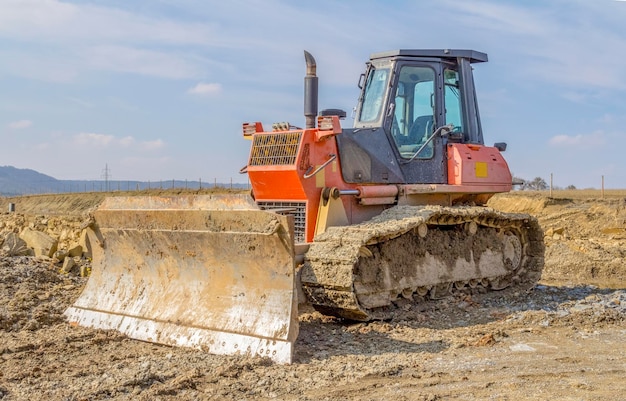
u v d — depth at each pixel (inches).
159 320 306.0
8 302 365.4
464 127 417.1
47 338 305.9
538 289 444.5
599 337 320.8
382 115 385.7
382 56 395.5
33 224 706.2
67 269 454.6
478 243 414.9
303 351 284.7
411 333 320.8
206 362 264.8
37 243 500.7
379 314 348.2
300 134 347.6
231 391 232.8
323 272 317.4
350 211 363.9
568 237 762.2
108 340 302.4
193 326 295.0
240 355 272.1
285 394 231.1
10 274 422.0
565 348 299.3
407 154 391.9
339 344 300.2
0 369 258.1
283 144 353.7
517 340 314.0
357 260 324.5
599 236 892.6
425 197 397.4
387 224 341.7
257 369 258.1
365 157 370.6
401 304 368.2
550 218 1043.9
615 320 354.3
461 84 412.5
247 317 285.3
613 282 566.6
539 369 264.5
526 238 449.4
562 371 261.7
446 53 403.2
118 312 325.1
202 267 308.5
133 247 332.8
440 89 401.1
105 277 346.0
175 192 1889.8
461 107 416.2
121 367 260.1
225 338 282.7
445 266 389.4
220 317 292.2
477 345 301.1
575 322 350.0
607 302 396.5
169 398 225.1
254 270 291.1
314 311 367.6
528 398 227.1
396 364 266.5
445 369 262.7
